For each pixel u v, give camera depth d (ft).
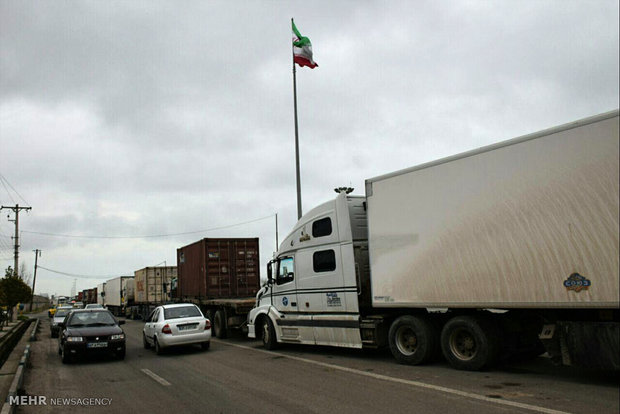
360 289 36.63
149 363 41.06
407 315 33.37
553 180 25.16
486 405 21.83
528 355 32.58
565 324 24.93
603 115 23.48
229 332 61.82
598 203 23.40
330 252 39.29
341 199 38.70
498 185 27.61
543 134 25.77
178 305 50.34
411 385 26.76
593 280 23.35
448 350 30.73
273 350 45.78
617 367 22.93
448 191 30.27
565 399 22.35
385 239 34.04
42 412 24.53
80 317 47.06
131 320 124.77
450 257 29.81
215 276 70.85
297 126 70.59
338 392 26.00
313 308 40.70
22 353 52.70
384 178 34.53
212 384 30.01
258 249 74.43
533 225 25.85
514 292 26.48
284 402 24.29
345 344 37.47
